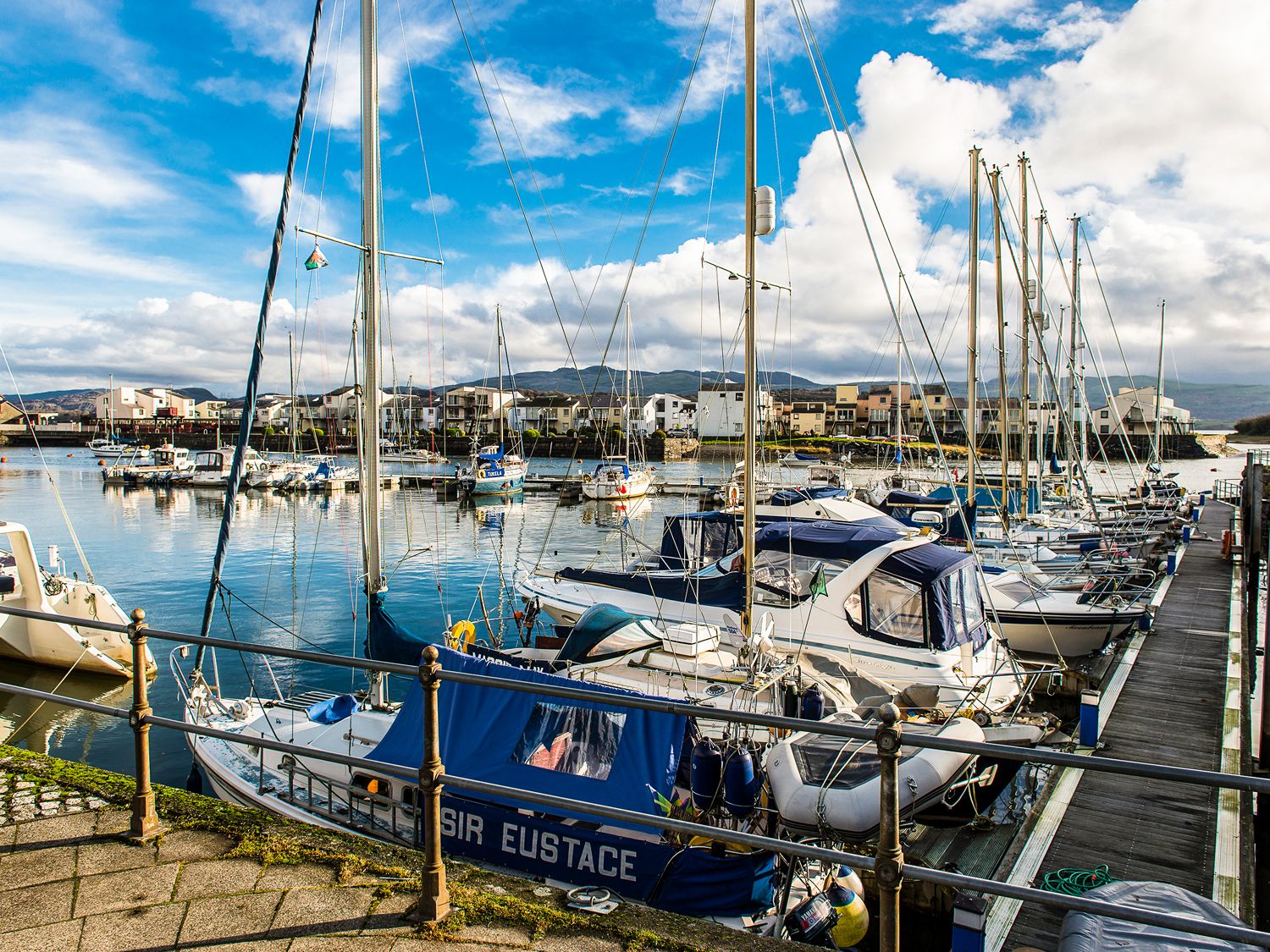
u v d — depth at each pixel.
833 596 9.98
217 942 2.99
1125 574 15.56
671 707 3.00
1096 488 42.09
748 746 6.77
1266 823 7.53
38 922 3.11
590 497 46.00
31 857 3.61
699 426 49.12
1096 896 3.42
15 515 38.16
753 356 9.05
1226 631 13.71
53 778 4.45
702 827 2.98
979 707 8.42
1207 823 6.93
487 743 6.41
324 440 86.56
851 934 5.56
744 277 9.18
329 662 3.56
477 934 3.08
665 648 9.07
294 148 9.04
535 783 6.16
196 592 21.55
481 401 106.88
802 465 47.25
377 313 9.04
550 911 3.23
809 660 9.66
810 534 11.97
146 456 57.03
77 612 14.59
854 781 6.25
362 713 7.91
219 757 7.78
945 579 9.59
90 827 3.90
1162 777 2.32
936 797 6.42
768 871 5.89
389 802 6.49
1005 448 21.73
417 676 3.30
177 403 134.62
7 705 13.12
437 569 24.64
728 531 15.75
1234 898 5.78
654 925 3.16
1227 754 8.56
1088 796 7.46
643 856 5.76
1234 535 22.17
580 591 13.03
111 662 14.31
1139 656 12.33
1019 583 14.63
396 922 3.13
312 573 24.08
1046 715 9.16
